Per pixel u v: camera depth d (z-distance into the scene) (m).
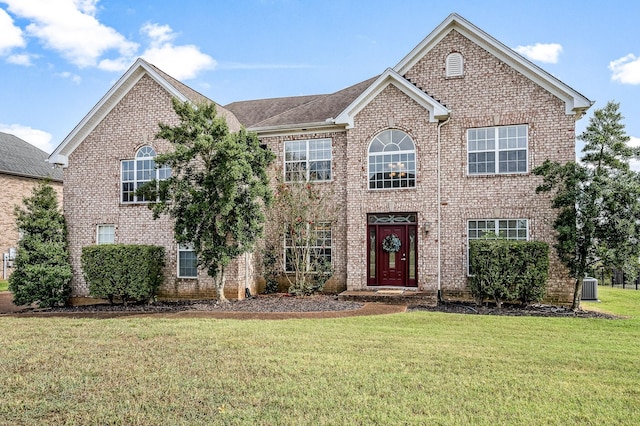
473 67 15.66
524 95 15.04
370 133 16.16
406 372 6.94
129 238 17.39
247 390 6.23
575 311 12.95
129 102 17.67
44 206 16.89
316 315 12.21
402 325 10.68
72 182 18.19
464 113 15.65
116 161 17.72
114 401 5.92
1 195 26.52
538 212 14.67
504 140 15.27
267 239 17.28
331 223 16.92
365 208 16.08
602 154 12.72
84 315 13.49
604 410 5.48
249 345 8.70
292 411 5.51
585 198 12.41
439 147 15.78
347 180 16.41
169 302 15.98
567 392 6.07
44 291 15.99
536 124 14.87
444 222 15.65
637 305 14.45
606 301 15.38
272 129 17.45
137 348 8.59
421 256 15.41
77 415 5.50
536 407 5.57
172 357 7.91
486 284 13.48
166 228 16.98
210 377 6.79
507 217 14.99
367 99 16.17
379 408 5.57
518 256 13.16
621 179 12.09
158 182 14.30
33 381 6.75
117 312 13.95
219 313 12.84
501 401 5.77
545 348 8.36
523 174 14.89
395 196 15.80
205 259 14.23
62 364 7.59
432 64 16.11
